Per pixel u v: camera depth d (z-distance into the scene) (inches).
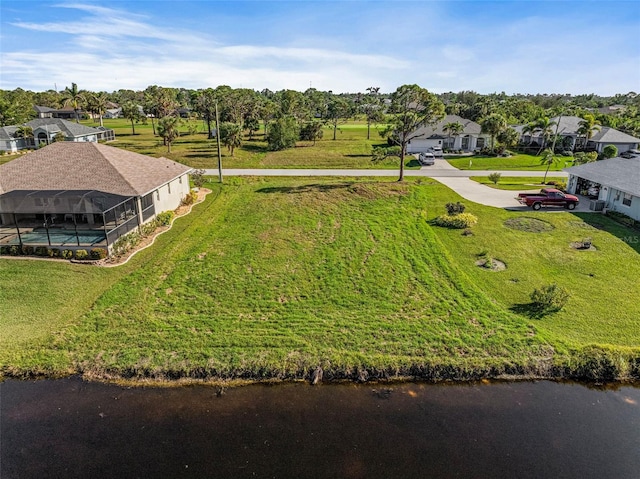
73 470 424.2
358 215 1258.0
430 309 724.0
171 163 1365.7
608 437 484.4
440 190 1582.2
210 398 535.5
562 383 578.6
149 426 485.7
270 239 1052.5
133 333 643.5
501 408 527.8
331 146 2837.1
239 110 3353.8
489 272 874.8
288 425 491.2
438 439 474.3
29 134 2564.0
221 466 430.6
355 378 576.1
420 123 1617.9
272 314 703.1
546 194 1352.1
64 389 545.6
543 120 2373.3
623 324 685.9
